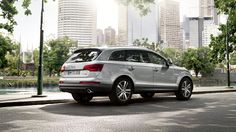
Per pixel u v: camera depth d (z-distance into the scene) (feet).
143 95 42.22
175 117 24.61
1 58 176.96
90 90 30.96
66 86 32.78
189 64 282.36
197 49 283.18
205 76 298.35
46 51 247.09
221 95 48.73
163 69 36.73
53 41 246.06
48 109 29.48
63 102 36.19
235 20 84.74
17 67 309.63
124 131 18.99
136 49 34.94
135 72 33.86
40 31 42.34
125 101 32.94
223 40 109.60
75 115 25.53
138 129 19.63
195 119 23.61
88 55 32.53
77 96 35.68
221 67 328.29
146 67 34.99
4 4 58.03
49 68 250.98
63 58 245.45
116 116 25.07
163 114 26.27
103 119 23.50
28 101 33.40
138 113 26.86
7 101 32.89
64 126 20.57
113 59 32.50
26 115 25.45
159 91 36.27
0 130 19.20
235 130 19.43
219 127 20.40
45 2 42.98
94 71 31.01
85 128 19.90
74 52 34.58
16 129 19.51
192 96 46.11
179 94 38.68
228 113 26.94
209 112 27.55
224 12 87.45
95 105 33.06
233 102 36.47
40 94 40.86
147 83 34.91
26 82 205.46
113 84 31.99
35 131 18.90
